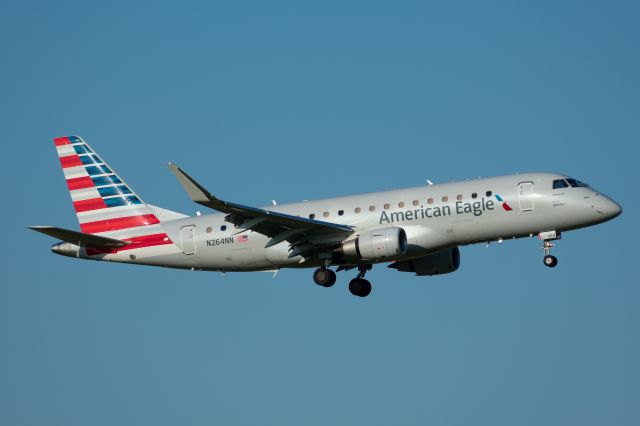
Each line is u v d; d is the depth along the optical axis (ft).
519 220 474.08
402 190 495.82
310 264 503.20
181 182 429.38
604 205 467.93
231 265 513.86
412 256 488.44
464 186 484.74
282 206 513.45
